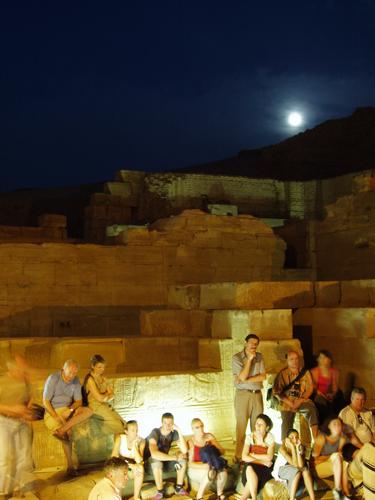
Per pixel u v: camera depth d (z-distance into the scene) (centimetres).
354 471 743
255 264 1773
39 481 702
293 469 732
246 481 736
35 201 3812
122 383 865
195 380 920
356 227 1978
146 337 1068
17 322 1469
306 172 3988
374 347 966
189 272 1670
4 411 689
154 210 2666
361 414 827
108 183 2678
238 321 983
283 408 861
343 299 1063
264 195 2869
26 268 1490
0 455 681
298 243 2166
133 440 748
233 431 941
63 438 745
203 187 2780
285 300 1056
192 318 1106
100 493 595
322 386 905
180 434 768
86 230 2652
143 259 1614
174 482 773
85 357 1013
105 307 1556
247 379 855
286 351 958
